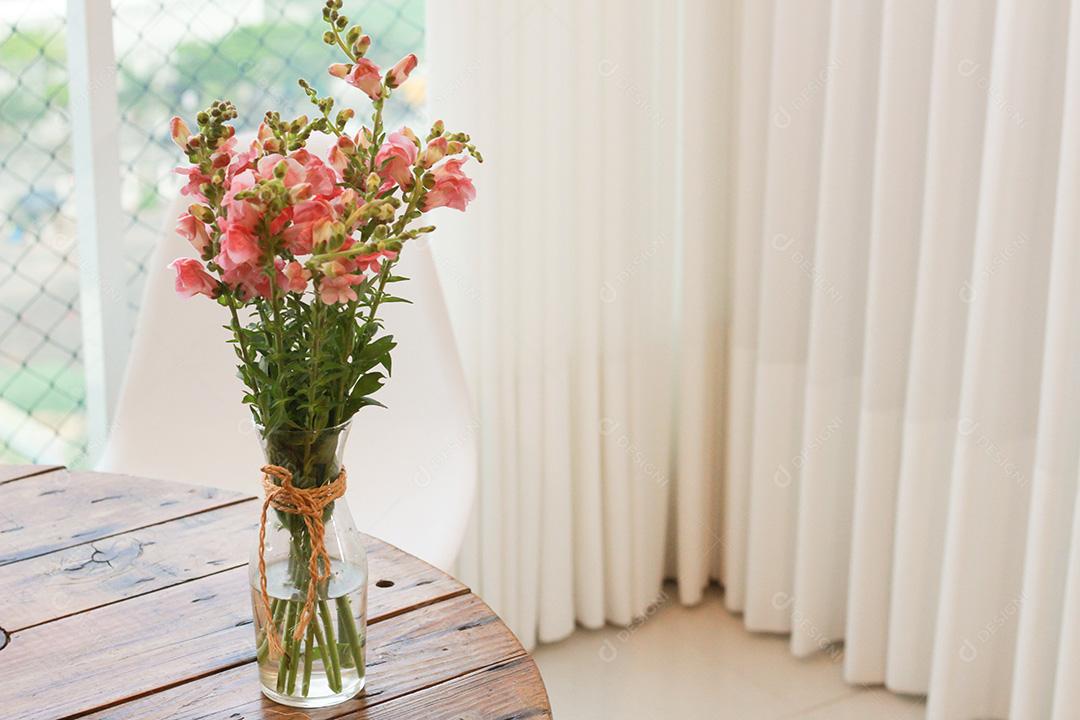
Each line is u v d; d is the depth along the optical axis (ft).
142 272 7.19
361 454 6.01
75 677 3.40
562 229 7.39
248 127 7.18
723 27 7.55
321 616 3.18
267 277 2.92
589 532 7.88
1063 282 5.85
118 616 3.74
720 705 7.30
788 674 7.67
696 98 7.50
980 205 6.19
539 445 7.53
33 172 6.86
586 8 7.06
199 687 3.37
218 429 5.99
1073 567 5.96
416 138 3.14
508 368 7.29
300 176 2.90
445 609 3.81
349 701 3.31
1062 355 5.92
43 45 6.68
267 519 3.18
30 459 7.30
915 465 6.83
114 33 6.71
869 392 6.98
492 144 6.92
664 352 8.10
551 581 7.81
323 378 2.99
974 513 6.50
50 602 3.82
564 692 7.43
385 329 5.98
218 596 3.88
